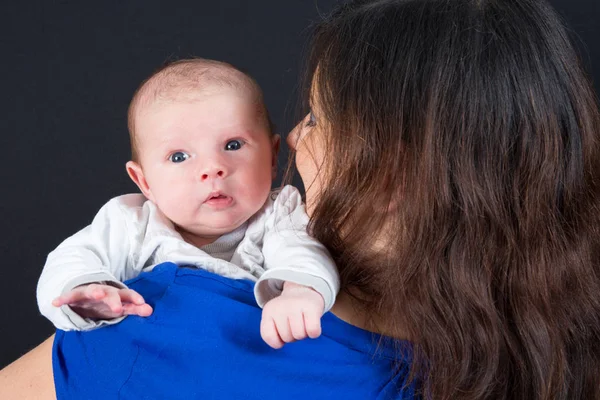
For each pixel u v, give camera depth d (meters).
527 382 1.10
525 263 1.08
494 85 1.03
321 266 1.10
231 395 1.09
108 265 1.23
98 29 2.50
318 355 1.11
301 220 1.25
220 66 1.32
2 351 2.64
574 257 1.10
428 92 1.04
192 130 1.24
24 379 1.31
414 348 1.11
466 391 1.08
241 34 2.48
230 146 1.27
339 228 1.14
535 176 1.06
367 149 1.07
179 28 2.50
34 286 2.62
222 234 1.31
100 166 2.55
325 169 1.14
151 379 1.11
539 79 1.05
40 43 2.51
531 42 1.06
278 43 2.47
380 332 1.15
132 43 2.50
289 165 1.26
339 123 1.09
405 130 1.06
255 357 1.09
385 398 1.10
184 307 1.13
